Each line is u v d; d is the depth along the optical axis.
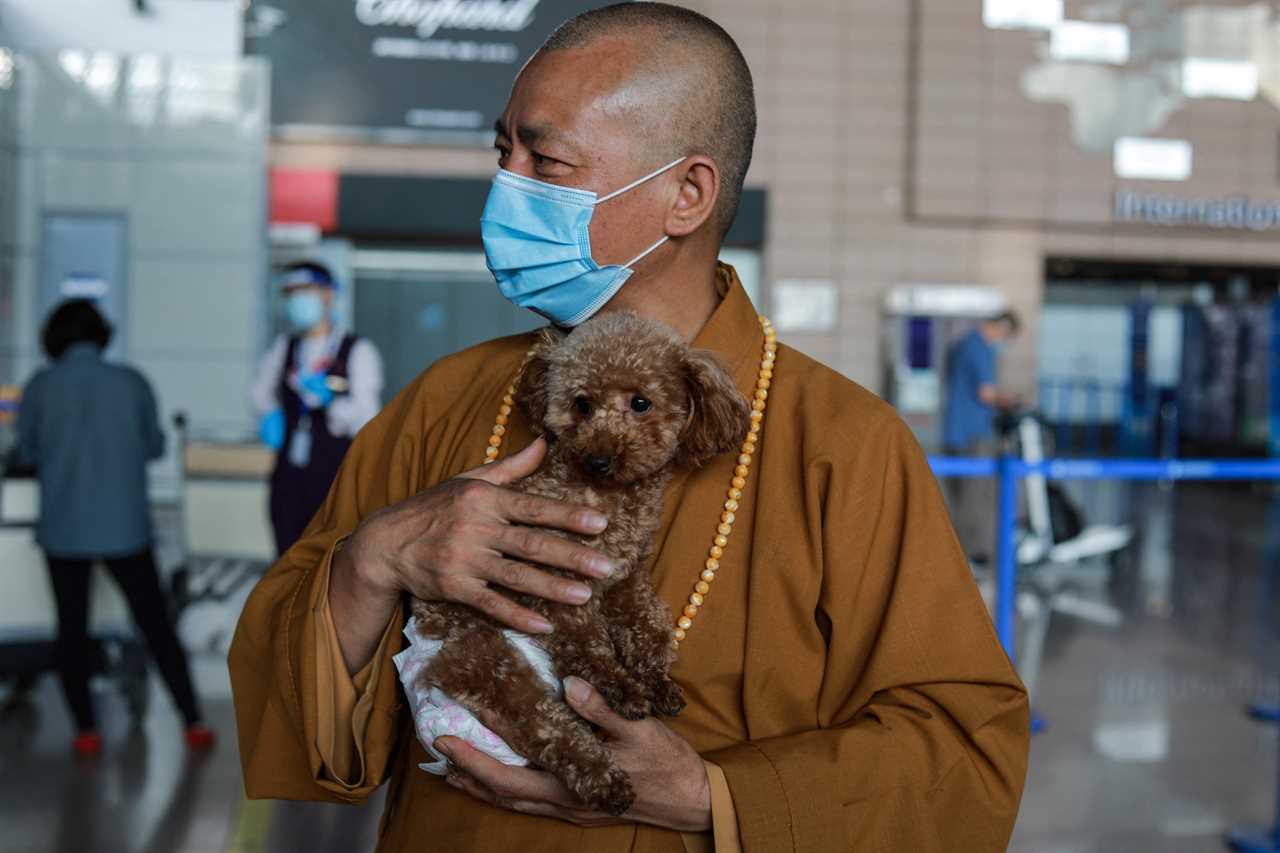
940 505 1.24
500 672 1.05
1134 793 3.89
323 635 1.21
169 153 10.93
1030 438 7.66
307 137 11.54
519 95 1.26
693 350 1.17
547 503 1.08
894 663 1.16
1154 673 5.41
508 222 1.25
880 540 1.20
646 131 1.22
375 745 1.24
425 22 11.52
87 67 10.81
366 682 1.24
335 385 4.66
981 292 12.63
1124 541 7.99
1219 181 12.97
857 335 12.62
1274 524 10.97
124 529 4.15
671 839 1.11
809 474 1.20
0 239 10.41
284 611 1.27
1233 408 14.85
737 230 12.41
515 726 1.04
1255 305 14.59
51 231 10.84
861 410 1.24
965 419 8.15
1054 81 12.66
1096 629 6.31
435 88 11.60
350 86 11.51
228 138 10.98
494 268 1.29
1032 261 12.80
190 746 4.22
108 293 10.90
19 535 4.68
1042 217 12.71
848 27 12.48
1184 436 15.88
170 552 6.88
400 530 1.14
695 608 1.17
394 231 11.67
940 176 12.55
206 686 4.98
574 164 1.22
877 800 1.09
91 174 10.85
